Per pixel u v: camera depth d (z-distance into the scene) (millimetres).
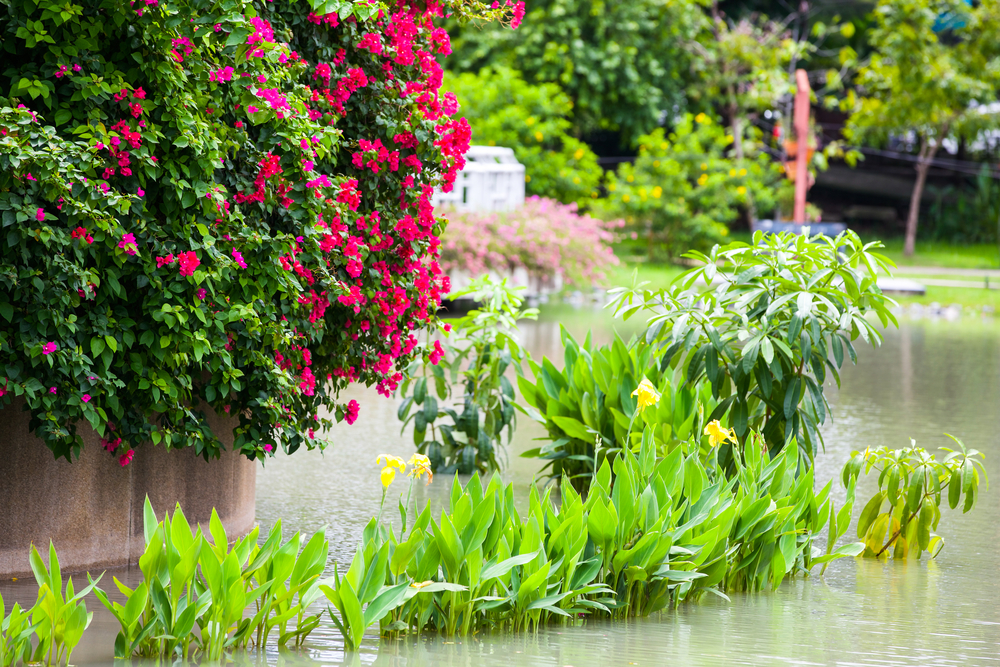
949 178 47906
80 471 6844
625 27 39812
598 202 37844
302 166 6891
